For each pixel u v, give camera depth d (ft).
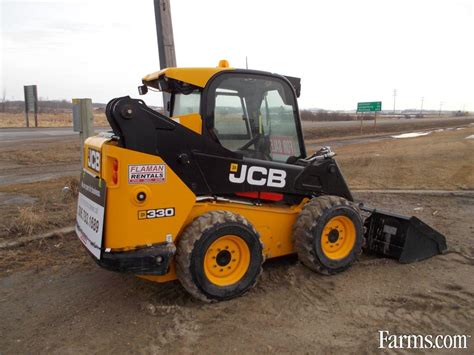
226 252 14.29
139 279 16.37
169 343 11.93
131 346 11.86
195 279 13.51
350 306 14.11
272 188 15.70
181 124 13.82
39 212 25.11
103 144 13.08
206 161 14.16
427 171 42.37
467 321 13.19
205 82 14.38
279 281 15.92
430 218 24.94
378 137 95.55
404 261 17.66
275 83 16.01
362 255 18.86
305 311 13.76
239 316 13.37
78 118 26.71
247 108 15.43
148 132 12.85
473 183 35.73
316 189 16.85
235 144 15.23
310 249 15.65
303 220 15.79
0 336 12.56
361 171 43.42
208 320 13.08
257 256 14.62
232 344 11.88
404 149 63.62
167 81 14.64
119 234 12.75
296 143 16.84
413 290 15.29
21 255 19.07
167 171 13.30
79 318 13.53
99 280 16.44
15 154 51.42
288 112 16.47
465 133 100.37
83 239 14.60
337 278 16.20
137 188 12.76
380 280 16.11
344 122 162.71
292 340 12.09
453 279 16.22
